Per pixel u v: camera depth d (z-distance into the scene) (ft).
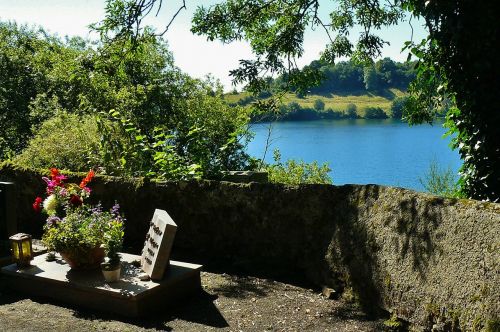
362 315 17.08
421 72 21.49
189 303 18.15
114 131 33.68
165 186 24.50
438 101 22.15
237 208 22.62
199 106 56.44
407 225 16.20
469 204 14.32
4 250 21.93
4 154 67.21
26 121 69.56
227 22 36.04
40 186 27.94
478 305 12.98
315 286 19.84
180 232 24.18
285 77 34.58
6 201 22.30
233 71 33.47
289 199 21.18
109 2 28.86
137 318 16.60
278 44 33.99
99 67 32.37
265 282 20.34
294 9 36.60
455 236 14.32
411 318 15.30
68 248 18.38
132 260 19.86
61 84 62.64
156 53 57.36
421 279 15.11
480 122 18.01
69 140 35.60
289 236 21.24
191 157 32.32
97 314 16.98
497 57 17.19
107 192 25.95
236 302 18.21
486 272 13.01
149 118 54.70
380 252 17.03
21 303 18.07
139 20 28.40
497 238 13.01
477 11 17.26
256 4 36.73
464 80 18.24
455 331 13.61
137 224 25.39
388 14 36.06
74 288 17.69
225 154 36.32
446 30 18.34
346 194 19.45
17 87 71.26
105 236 18.07
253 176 32.07
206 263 22.70
